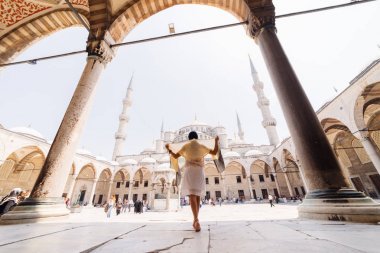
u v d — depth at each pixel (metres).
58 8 6.80
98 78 5.36
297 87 4.00
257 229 2.05
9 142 15.94
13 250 1.31
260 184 32.53
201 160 2.46
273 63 4.46
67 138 4.30
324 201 2.95
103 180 36.12
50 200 3.76
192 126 46.75
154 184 17.94
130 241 1.57
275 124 33.31
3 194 19.97
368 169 17.03
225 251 1.19
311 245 1.26
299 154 3.58
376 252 1.04
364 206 2.67
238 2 5.96
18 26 7.00
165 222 3.02
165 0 6.71
